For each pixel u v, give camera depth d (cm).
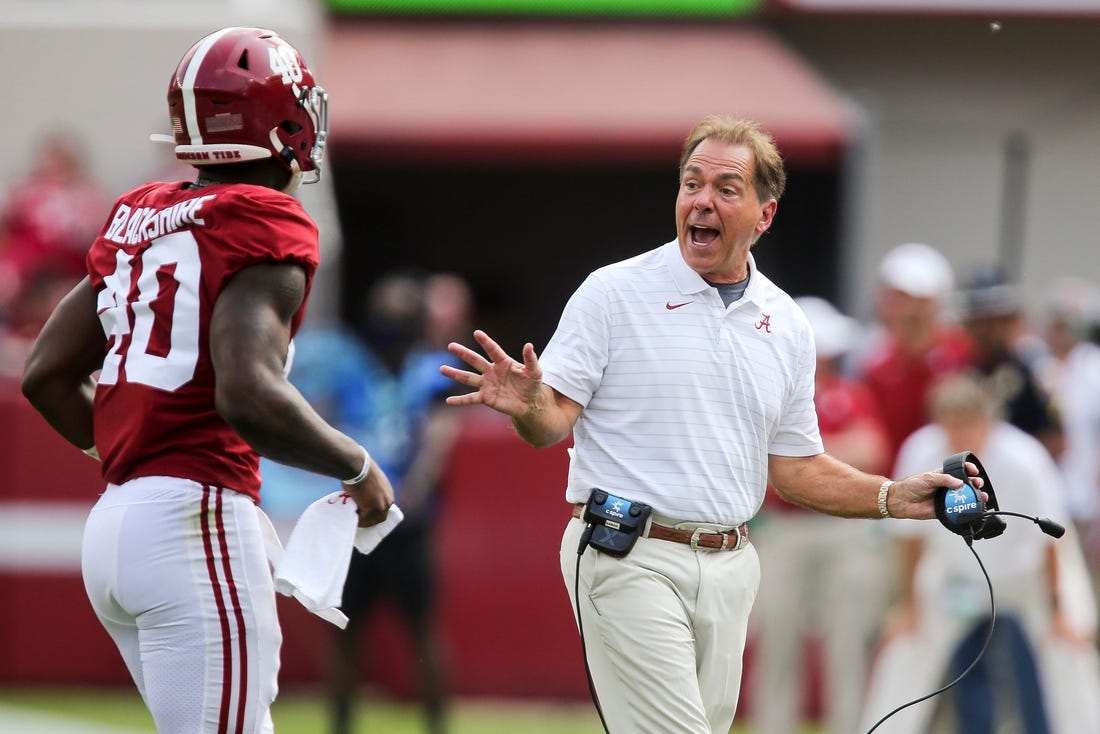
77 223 4106
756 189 1482
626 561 1464
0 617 3278
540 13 5631
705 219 1463
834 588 2714
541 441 1429
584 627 1502
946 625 2448
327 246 4369
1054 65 5338
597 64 5294
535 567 3209
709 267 1477
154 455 1284
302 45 4753
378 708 3209
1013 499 2416
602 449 1485
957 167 5303
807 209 5353
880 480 1540
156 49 4688
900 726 2473
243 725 1289
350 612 2708
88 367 1383
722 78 5134
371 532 1354
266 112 1325
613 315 1478
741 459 1490
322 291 4391
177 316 1271
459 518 3209
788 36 5528
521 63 5300
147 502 1272
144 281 1291
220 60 1321
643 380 1473
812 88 5047
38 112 4656
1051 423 2894
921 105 5384
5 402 3272
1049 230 5291
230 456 1298
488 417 3253
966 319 2944
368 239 5512
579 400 1470
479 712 3144
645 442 1473
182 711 1274
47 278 3734
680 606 1473
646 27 5616
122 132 4666
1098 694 2530
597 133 4788
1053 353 3731
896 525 2492
